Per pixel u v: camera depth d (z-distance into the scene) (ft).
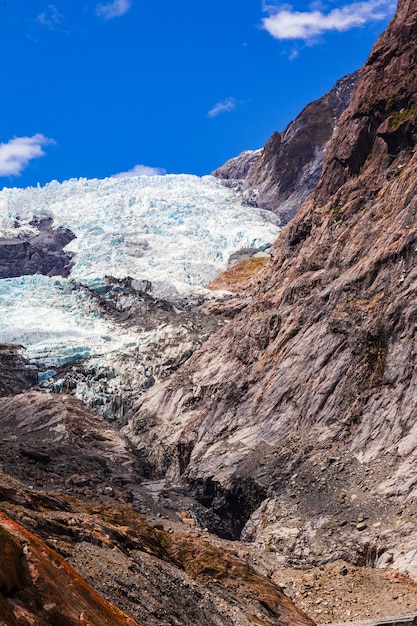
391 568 145.59
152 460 224.94
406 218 211.20
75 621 74.02
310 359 208.23
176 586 112.06
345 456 179.01
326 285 225.76
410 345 186.29
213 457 204.95
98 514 134.21
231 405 221.05
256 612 119.14
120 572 105.40
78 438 232.32
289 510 172.35
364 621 126.93
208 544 139.74
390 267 204.23
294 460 186.29
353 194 246.88
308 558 155.02
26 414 253.03
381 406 182.19
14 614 68.95
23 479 175.22
